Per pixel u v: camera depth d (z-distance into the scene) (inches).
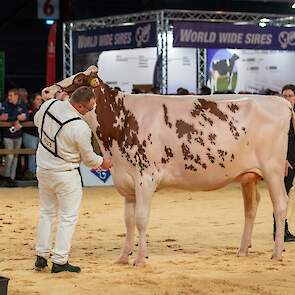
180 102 407.2
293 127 436.5
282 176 419.5
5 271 381.7
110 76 941.2
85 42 922.7
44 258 382.3
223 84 952.3
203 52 952.9
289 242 478.0
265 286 345.1
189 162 402.3
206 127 404.8
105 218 590.2
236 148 408.8
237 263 403.5
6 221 573.3
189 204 677.3
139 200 394.6
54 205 383.2
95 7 1360.7
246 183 424.5
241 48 868.6
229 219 580.4
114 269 385.7
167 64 864.3
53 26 956.6
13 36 1339.8
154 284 347.9
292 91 480.7
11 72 1339.8
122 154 396.5
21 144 830.5
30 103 904.3
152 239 487.8
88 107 373.1
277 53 960.3
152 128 397.1
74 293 331.3
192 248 453.4
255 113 413.4
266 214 606.5
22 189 799.7
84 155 371.2
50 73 952.3
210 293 331.3
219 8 1339.8
